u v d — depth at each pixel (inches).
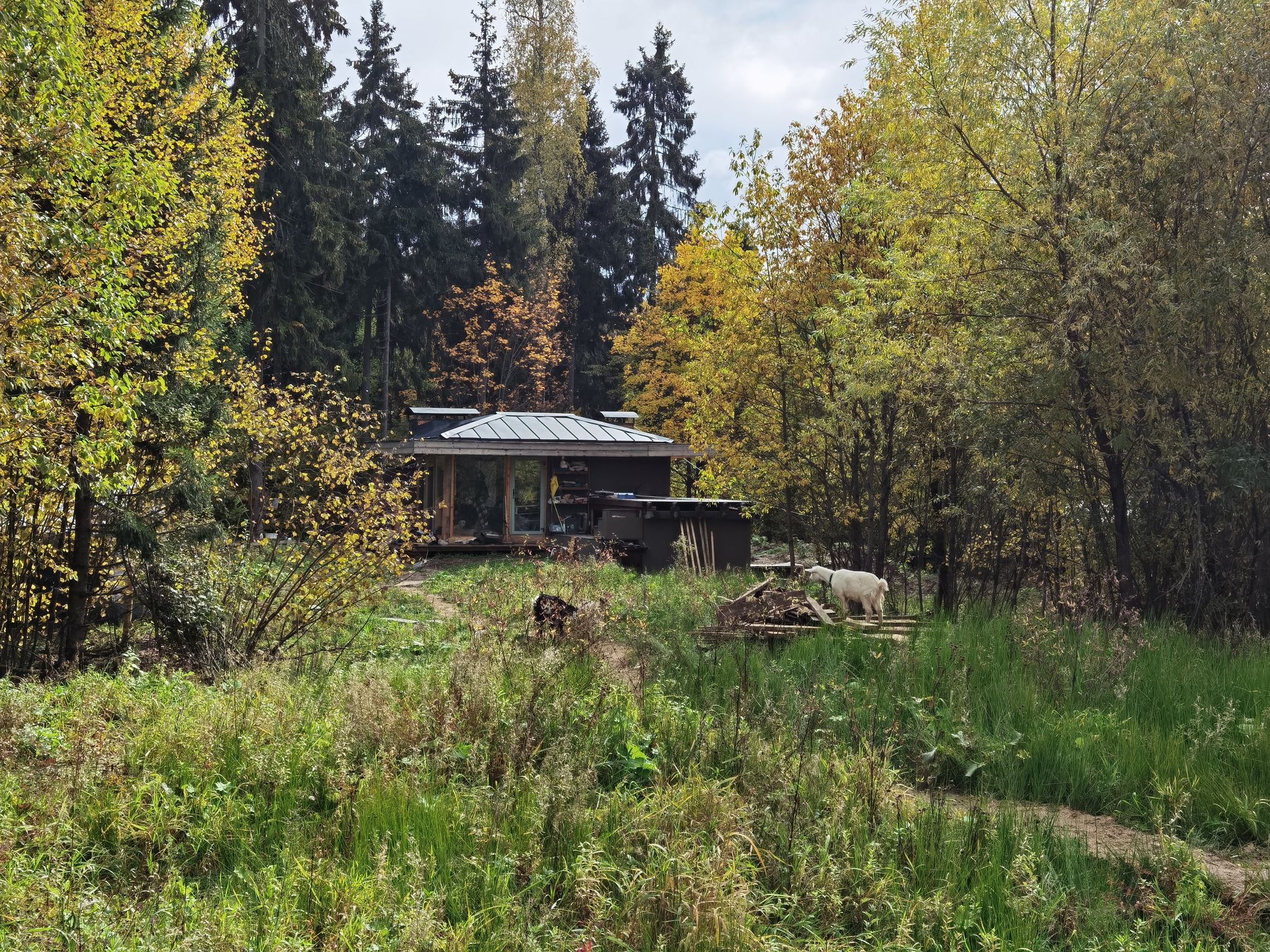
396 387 1977.1
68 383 405.4
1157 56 492.4
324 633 495.5
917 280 557.6
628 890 172.7
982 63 528.4
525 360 2081.7
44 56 385.4
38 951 138.5
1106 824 245.9
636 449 1178.0
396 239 1935.3
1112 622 452.1
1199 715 298.7
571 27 1988.2
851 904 177.8
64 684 391.2
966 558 603.5
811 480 737.0
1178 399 482.9
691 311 1250.6
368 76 2023.9
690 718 284.0
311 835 198.5
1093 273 470.9
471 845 189.8
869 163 671.1
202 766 233.1
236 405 533.0
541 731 256.1
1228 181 482.9
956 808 240.8
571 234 2287.2
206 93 721.6
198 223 540.4
